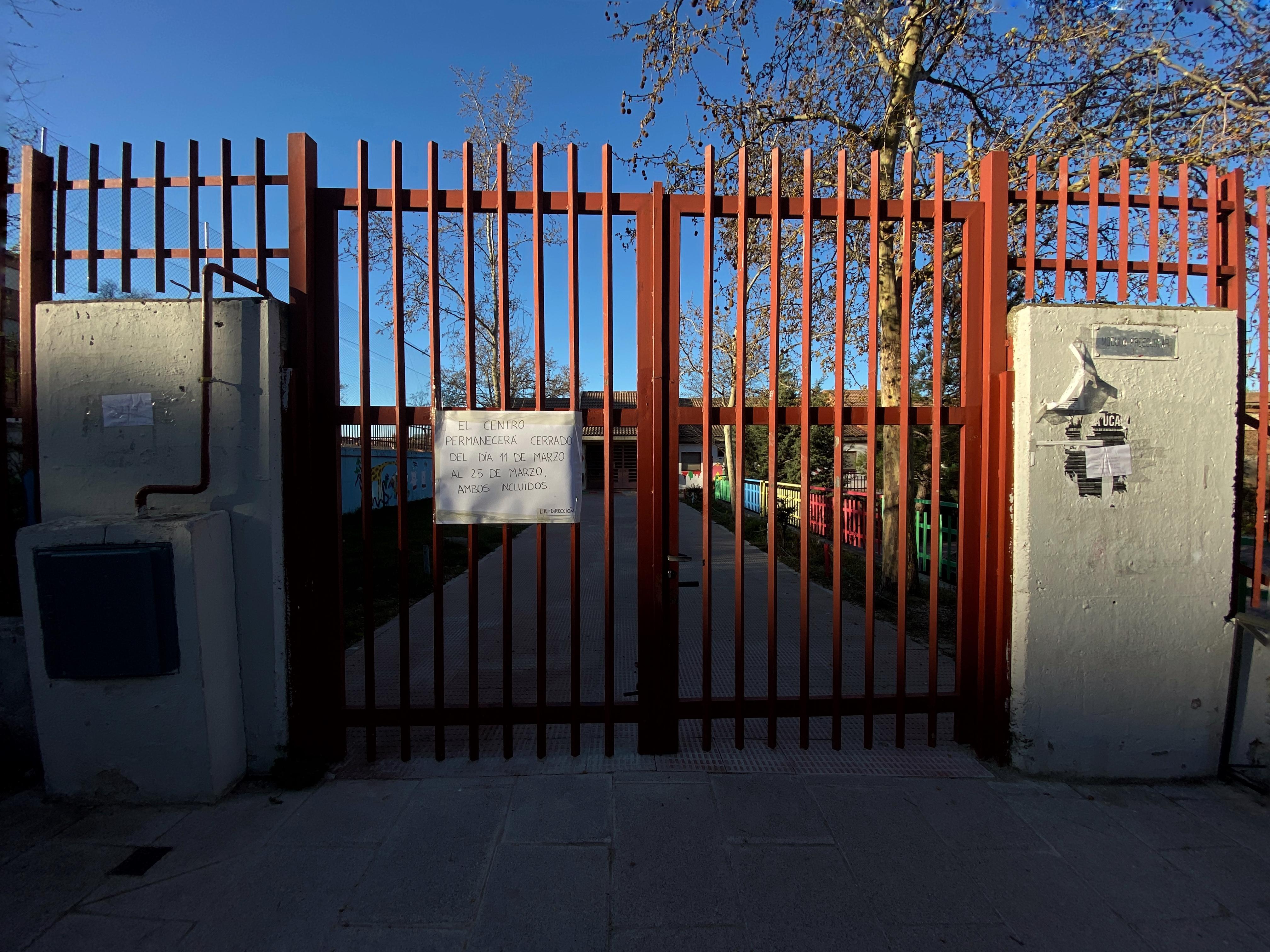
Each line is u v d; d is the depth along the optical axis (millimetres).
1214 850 2662
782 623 6348
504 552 3225
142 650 2775
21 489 3682
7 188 3426
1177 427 3176
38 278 3260
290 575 3148
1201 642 3207
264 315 3020
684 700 3375
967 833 2729
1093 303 3248
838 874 2455
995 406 3256
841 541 3318
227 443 3041
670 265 3217
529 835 2666
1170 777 3219
